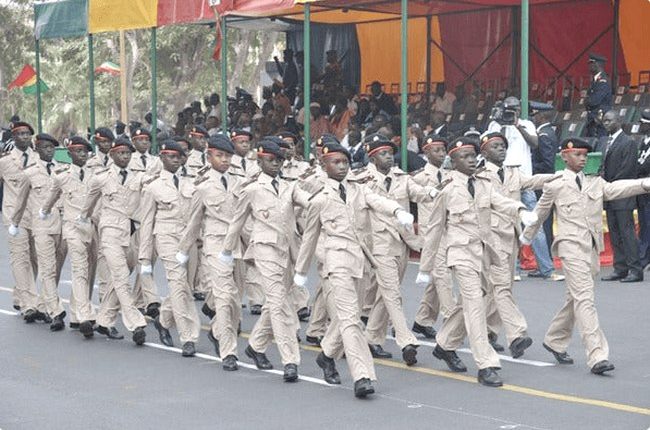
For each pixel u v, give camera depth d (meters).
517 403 11.22
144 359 13.88
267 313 13.02
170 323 14.72
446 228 12.39
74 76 62.00
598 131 23.23
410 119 27.88
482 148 14.34
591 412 10.79
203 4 25.23
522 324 13.01
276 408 11.27
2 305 18.33
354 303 11.78
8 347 14.79
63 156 30.34
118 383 12.56
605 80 23.38
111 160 16.41
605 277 19.05
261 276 12.68
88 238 15.60
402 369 12.95
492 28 28.70
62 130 40.56
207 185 13.46
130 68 55.03
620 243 18.92
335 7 27.06
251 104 31.34
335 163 12.01
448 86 29.80
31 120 64.88
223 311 13.16
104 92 60.97
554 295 17.55
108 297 15.30
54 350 14.54
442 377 12.48
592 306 12.47
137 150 17.61
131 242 15.30
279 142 13.97
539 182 14.22
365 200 12.16
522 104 19.66
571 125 25.05
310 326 14.60
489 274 12.76
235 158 17.30
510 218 13.07
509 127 19.48
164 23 26.25
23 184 16.14
